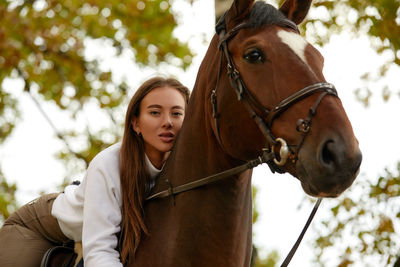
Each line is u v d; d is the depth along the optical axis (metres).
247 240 4.16
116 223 4.04
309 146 3.43
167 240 3.99
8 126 13.84
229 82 3.84
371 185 7.55
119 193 4.10
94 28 12.78
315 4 8.41
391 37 7.74
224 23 4.05
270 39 3.70
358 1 8.07
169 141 4.30
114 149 4.25
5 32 12.02
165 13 12.77
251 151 3.81
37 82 12.99
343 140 3.36
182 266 3.92
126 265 4.05
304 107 3.50
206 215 3.94
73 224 4.20
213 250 3.91
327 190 3.37
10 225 4.62
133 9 12.61
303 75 3.55
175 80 4.43
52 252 4.30
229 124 3.82
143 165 4.28
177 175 4.11
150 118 4.29
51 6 12.63
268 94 3.62
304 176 3.46
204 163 4.02
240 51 3.78
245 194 4.05
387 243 7.50
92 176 4.09
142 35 12.81
